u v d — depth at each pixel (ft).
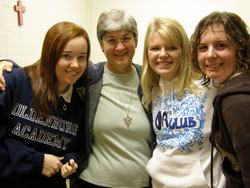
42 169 3.43
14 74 3.48
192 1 8.14
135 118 4.02
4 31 5.33
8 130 3.43
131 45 4.03
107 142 3.97
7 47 5.44
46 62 3.43
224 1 7.78
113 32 3.85
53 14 7.18
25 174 3.38
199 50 2.83
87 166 4.05
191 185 3.29
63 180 3.92
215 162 3.37
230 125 2.08
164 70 3.63
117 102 4.06
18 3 5.67
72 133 3.83
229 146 2.39
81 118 3.98
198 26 2.81
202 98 3.43
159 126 3.77
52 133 3.61
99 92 4.16
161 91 3.97
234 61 2.59
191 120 3.41
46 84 3.49
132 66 4.56
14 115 3.39
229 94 2.20
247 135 1.93
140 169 3.92
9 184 3.45
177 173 3.43
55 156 3.63
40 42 6.63
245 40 2.52
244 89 2.10
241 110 1.99
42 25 6.66
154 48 3.69
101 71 4.36
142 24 8.93
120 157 3.91
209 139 3.25
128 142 3.96
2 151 3.27
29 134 3.46
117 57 4.05
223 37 2.55
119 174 3.85
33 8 6.23
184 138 3.42
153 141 3.97
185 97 3.58
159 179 3.53
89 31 9.73
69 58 3.40
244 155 1.95
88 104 4.06
